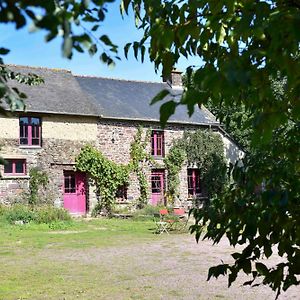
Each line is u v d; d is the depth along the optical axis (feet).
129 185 77.56
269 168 7.92
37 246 44.55
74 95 76.59
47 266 34.27
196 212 8.81
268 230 7.15
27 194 68.59
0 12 3.32
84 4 4.09
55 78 79.51
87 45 3.77
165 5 7.06
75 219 70.08
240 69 3.76
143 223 66.85
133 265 34.88
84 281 29.09
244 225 7.48
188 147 82.33
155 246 45.03
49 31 3.25
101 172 74.43
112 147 76.33
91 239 49.90
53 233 54.90
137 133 78.64
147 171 79.30
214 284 28.17
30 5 3.44
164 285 28.04
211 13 6.72
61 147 71.92
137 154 77.97
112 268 33.63
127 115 77.51
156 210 74.74
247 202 7.56
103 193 74.49
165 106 4.32
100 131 75.56
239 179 8.27
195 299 24.68
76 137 73.31
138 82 89.45
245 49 6.30
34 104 69.92
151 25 7.17
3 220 61.52
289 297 24.73
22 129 69.56
